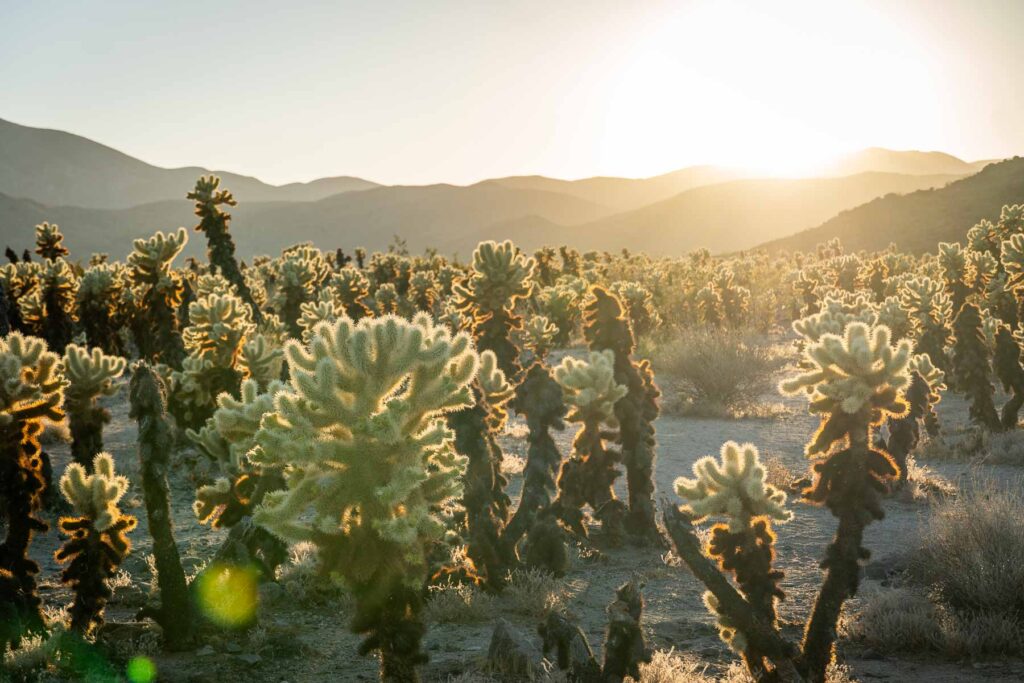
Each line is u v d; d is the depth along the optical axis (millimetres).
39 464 7250
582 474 10672
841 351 5539
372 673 6863
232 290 24531
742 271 55688
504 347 11289
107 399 23688
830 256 88625
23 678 6430
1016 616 7848
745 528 5895
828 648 5688
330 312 20953
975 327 17688
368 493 4453
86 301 27031
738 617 5750
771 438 18656
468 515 8961
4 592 6836
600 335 10906
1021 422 18438
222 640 7344
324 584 4691
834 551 5699
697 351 24484
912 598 8297
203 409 14219
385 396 4594
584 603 8766
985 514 9430
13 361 6941
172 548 7238
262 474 7445
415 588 4695
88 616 7379
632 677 5992
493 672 6859
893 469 5625
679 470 15438
